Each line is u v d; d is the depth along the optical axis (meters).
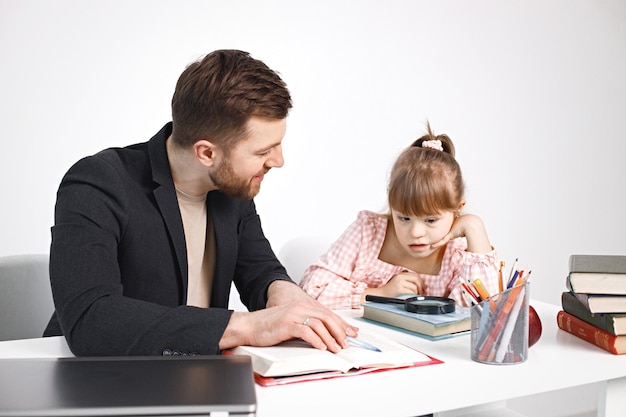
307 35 2.69
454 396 0.97
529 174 3.09
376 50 2.79
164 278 1.37
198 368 0.90
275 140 1.29
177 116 1.31
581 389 2.71
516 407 2.62
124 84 2.47
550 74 3.10
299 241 1.99
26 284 1.61
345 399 0.93
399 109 2.85
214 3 2.56
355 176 2.81
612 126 3.24
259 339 1.09
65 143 2.42
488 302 1.08
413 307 1.33
